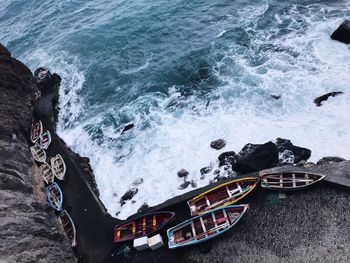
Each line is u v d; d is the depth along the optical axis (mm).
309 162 23328
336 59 30281
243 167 23781
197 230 20953
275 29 35875
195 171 25531
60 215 24500
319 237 18859
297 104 27656
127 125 30969
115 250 21875
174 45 39000
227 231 20516
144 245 20906
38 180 26797
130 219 22703
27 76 35906
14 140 28562
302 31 34438
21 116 32156
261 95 29312
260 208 21000
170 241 20734
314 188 20938
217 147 26406
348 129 24859
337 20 34344
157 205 23062
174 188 24875
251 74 31594
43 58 45125
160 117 30797
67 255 21062
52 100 36781
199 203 22312
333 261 17766
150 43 40594
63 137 32500
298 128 26000
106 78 37844
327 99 27078
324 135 25000
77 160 28875
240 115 28344
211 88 31781
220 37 37375
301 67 30578
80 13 52969
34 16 58062
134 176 26734
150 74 35969
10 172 23938
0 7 66250
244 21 38531
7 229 18516
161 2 47000
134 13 46344
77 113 34938
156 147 28250
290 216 20125
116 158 28688
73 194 26094
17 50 50125
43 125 33688
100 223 23672
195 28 40375
